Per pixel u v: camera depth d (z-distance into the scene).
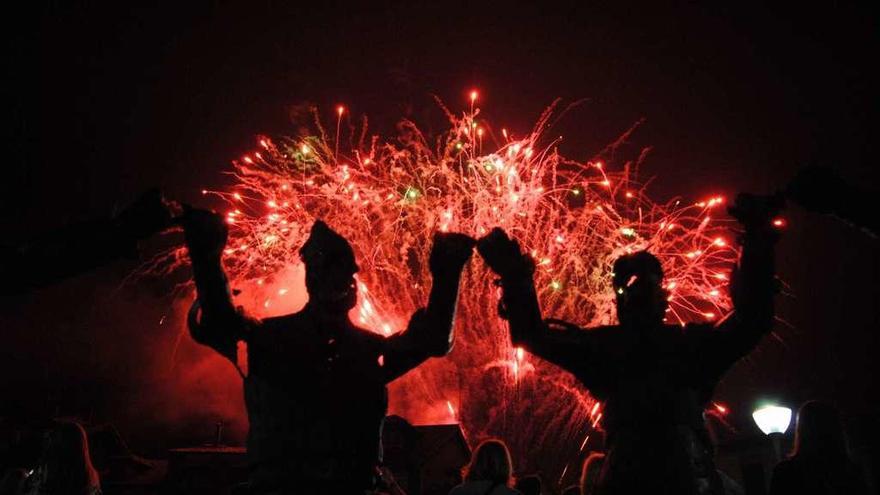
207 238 3.52
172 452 12.68
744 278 3.82
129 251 3.38
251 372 3.70
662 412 3.74
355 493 3.57
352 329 3.82
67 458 6.71
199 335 3.61
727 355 3.84
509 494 6.55
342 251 3.84
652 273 4.00
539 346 3.94
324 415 3.61
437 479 11.33
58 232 3.35
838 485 5.69
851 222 3.61
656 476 3.62
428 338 3.78
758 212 3.81
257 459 3.58
